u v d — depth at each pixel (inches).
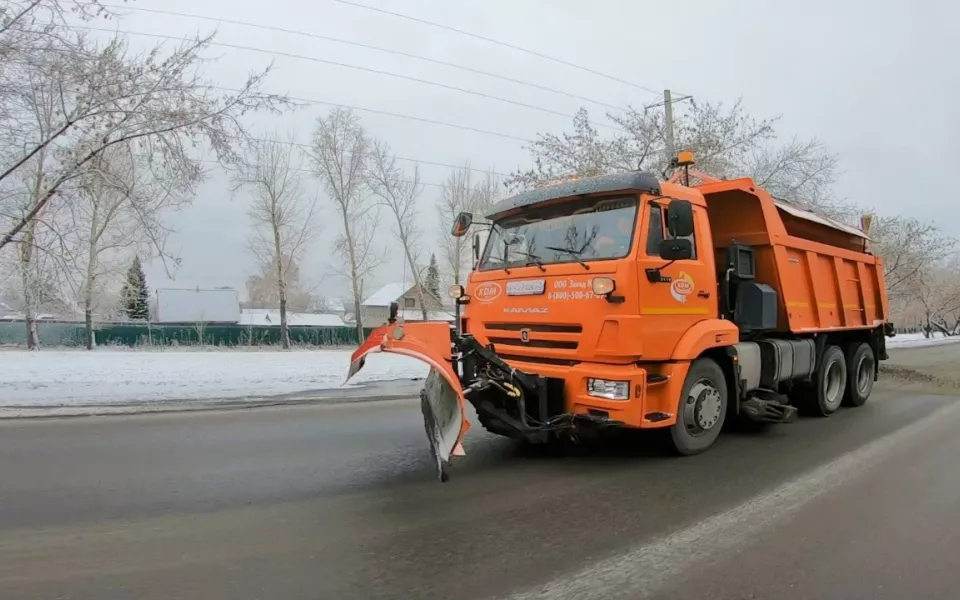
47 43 376.2
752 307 267.9
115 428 291.9
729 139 802.8
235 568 131.2
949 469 219.0
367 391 423.5
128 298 1238.9
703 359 237.1
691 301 228.8
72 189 414.6
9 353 733.3
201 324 1493.6
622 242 211.9
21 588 120.5
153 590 120.3
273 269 1552.7
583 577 129.2
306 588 121.9
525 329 231.9
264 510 169.8
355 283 1556.3
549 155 788.6
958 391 439.5
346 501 178.1
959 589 126.0
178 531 153.3
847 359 361.4
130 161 439.8
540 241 236.8
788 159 841.5
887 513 171.5
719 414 242.4
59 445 253.8
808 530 158.2
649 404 212.8
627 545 146.6
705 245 241.1
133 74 400.2
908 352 981.8
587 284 211.8
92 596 117.4
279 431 282.8
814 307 314.0
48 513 166.7
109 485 194.2
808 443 259.8
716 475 207.5
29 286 622.2
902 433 283.9
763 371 277.6
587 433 211.8
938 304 2048.5
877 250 971.3
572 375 211.9
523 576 129.2
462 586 124.0
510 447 244.8
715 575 131.3
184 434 276.4
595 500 179.8
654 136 787.4
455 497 181.9
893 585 127.5
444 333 196.4
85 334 1246.3
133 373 470.3
